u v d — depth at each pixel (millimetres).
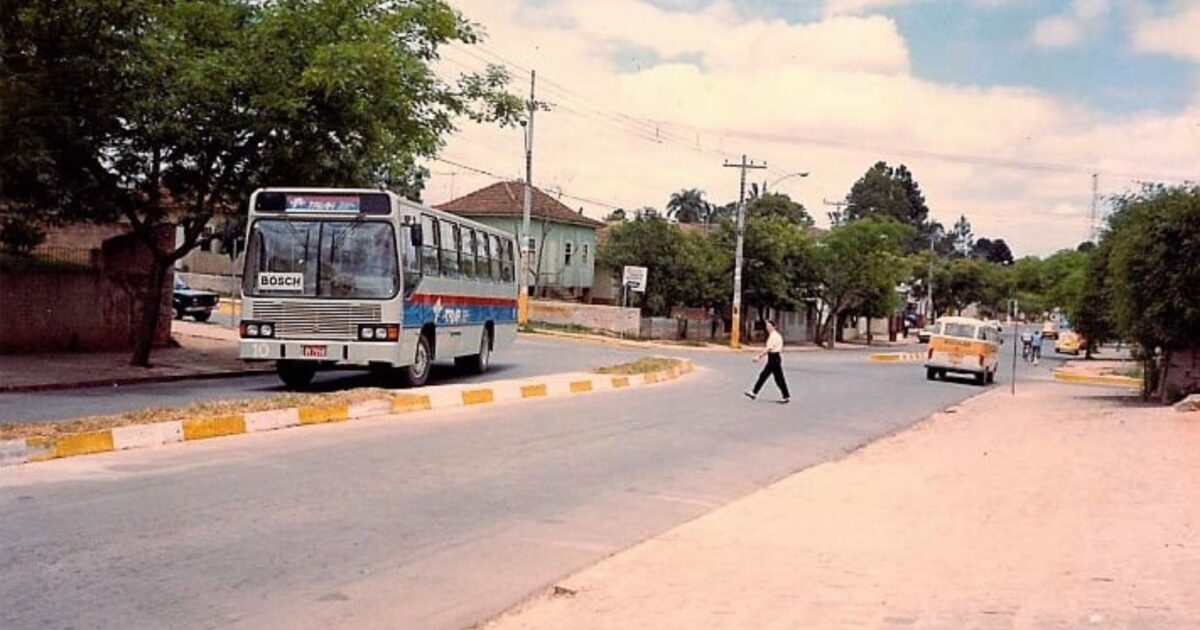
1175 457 15914
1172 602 7285
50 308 24297
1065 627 6684
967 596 7516
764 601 7387
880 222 71375
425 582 7773
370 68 20719
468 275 24703
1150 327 25703
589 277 72750
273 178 22344
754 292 64812
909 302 115625
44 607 6598
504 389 21172
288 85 20703
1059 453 16719
